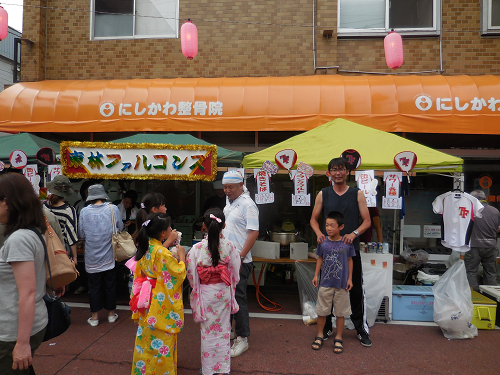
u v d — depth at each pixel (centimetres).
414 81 611
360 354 327
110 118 627
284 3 685
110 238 392
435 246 610
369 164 408
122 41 711
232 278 288
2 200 180
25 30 709
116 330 378
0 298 175
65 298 492
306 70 682
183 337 363
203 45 699
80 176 440
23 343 167
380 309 407
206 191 720
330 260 337
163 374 257
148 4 716
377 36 675
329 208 353
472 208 395
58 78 721
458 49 660
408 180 409
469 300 362
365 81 622
